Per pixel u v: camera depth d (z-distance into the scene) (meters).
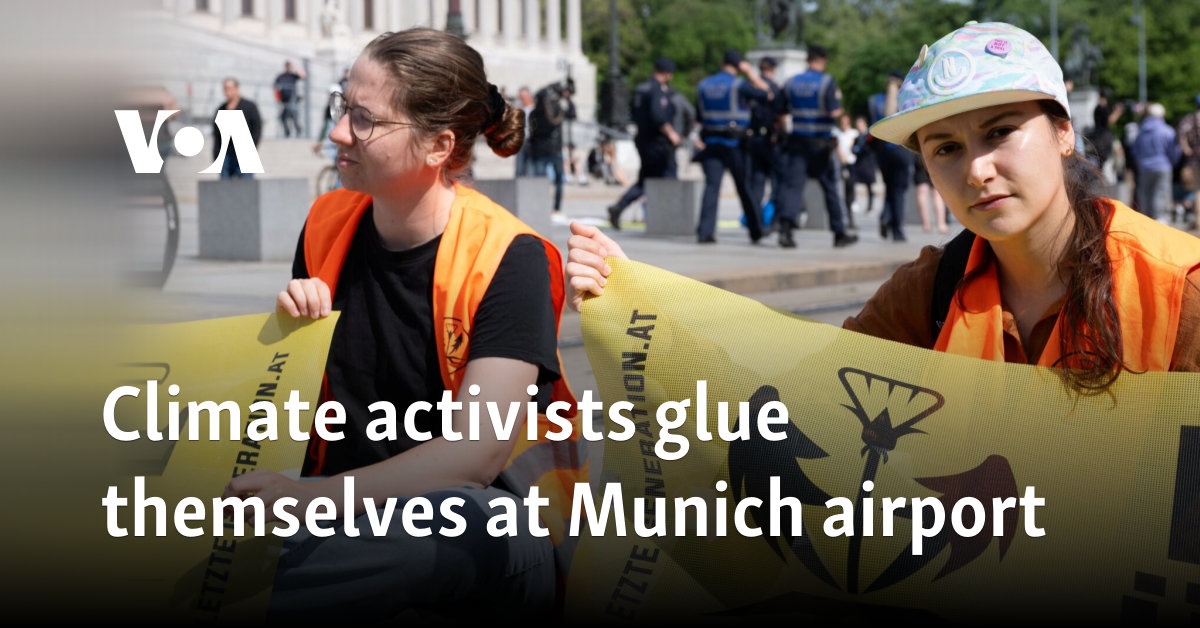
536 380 3.04
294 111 40.47
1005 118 2.67
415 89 2.96
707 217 16.22
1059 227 2.74
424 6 69.62
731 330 2.95
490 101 3.12
